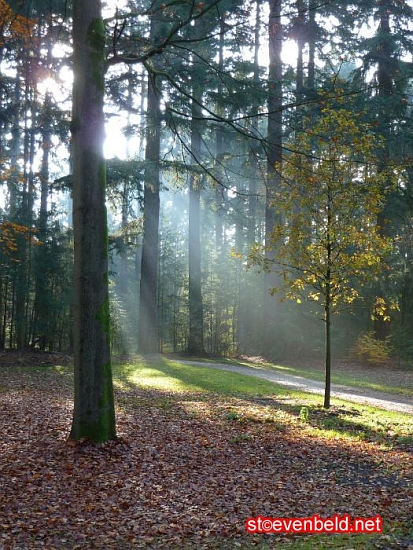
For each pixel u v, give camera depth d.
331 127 12.81
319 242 13.04
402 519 5.93
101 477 7.39
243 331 35.88
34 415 11.25
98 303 8.68
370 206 12.23
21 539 5.45
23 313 26.53
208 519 6.15
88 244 8.62
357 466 8.30
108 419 8.74
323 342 27.73
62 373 20.22
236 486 7.34
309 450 9.23
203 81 20.23
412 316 27.39
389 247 12.45
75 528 5.78
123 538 5.57
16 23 12.37
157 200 27.05
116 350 30.33
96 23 8.66
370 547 5.09
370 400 15.23
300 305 27.47
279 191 13.24
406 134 22.61
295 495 7.00
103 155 8.74
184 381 18.28
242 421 11.42
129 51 10.55
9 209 27.33
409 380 20.88
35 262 26.83
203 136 26.39
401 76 22.66
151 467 7.98
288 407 13.38
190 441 9.66
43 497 6.59
